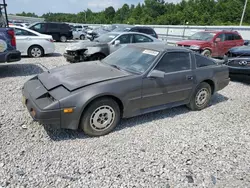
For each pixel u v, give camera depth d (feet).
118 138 10.91
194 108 15.01
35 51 31.86
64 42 62.85
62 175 8.11
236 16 178.70
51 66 26.45
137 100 11.73
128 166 8.84
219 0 205.36
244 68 22.43
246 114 15.05
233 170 9.09
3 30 19.90
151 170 8.71
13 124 11.46
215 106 16.35
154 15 249.34
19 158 8.90
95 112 10.55
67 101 9.66
